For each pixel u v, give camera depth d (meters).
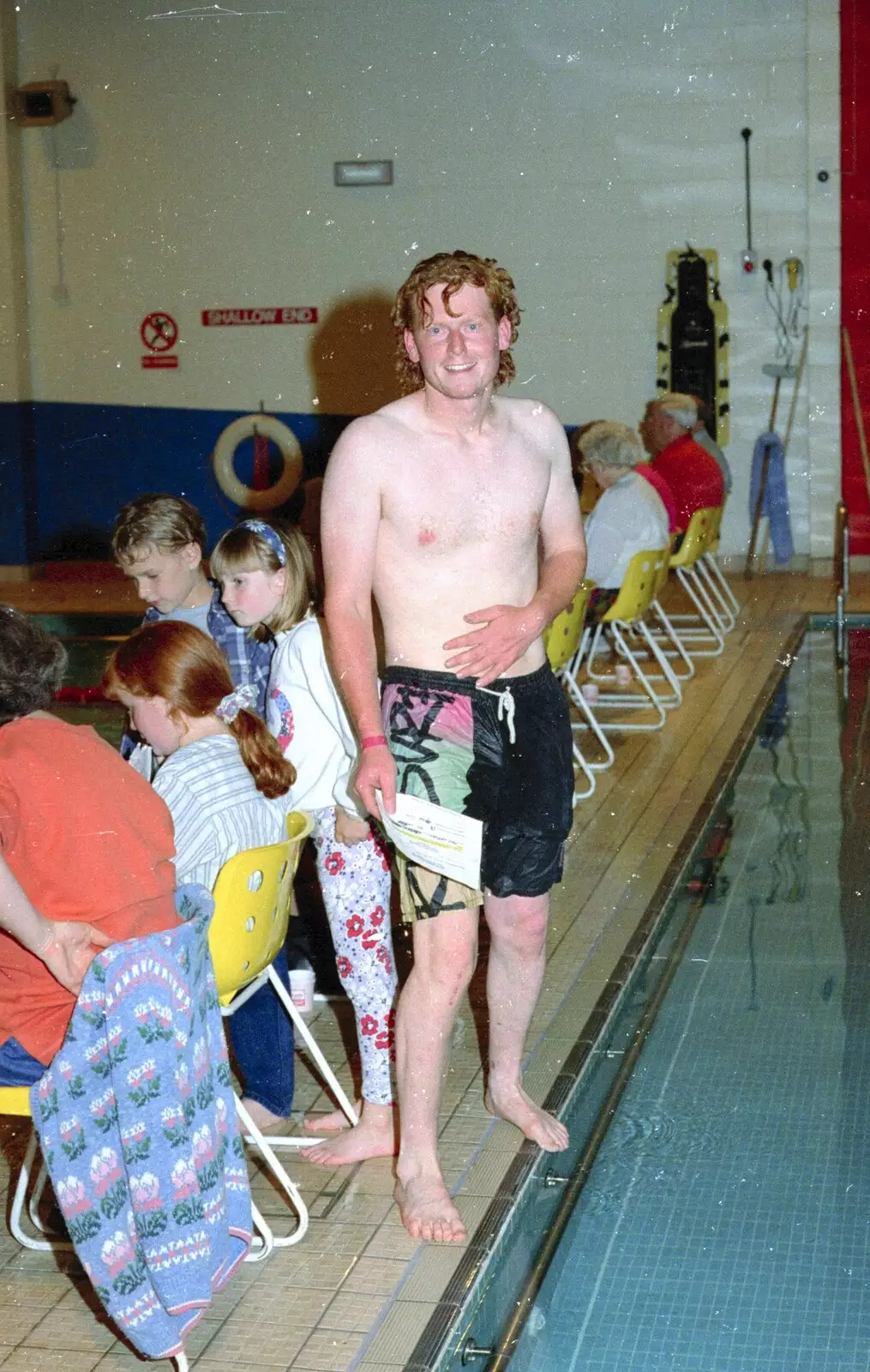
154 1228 2.03
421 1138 2.53
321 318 11.09
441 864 2.38
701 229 10.48
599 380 10.77
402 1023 2.52
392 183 10.82
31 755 2.16
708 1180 2.85
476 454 2.41
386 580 2.43
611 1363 2.29
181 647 2.59
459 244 10.81
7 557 11.58
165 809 2.28
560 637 5.27
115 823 2.17
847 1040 3.46
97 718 7.45
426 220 10.83
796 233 10.36
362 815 2.68
